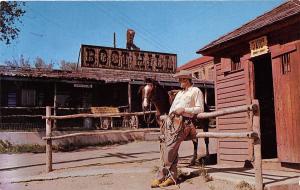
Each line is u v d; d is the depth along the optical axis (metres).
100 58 28.48
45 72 23.55
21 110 22.67
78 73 25.44
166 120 7.41
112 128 22.77
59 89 24.28
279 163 8.61
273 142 11.00
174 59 31.86
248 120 9.64
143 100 10.04
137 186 7.48
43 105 23.55
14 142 18.48
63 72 25.02
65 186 7.79
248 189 6.46
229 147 10.38
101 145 20.11
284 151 8.35
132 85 26.34
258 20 11.10
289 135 8.23
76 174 8.88
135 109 26.48
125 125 23.89
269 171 8.35
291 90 8.27
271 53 8.97
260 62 11.10
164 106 10.20
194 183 7.30
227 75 10.72
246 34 9.44
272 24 8.58
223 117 10.68
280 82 8.61
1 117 21.09
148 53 30.66
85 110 24.62
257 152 6.25
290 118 8.23
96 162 12.35
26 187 7.76
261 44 9.23
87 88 25.27
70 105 24.59
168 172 7.38
